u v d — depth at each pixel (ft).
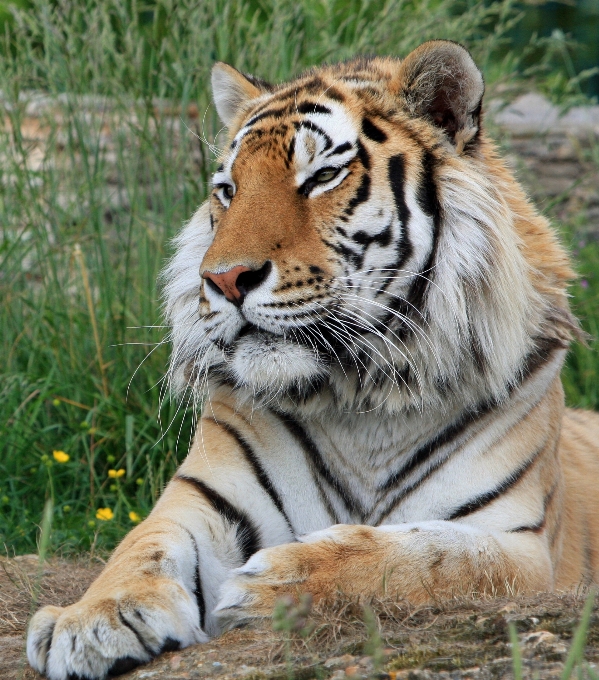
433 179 21.16
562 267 22.99
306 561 18.21
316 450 22.15
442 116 21.76
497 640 16.15
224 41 36.73
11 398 33.45
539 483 21.79
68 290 37.50
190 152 36.83
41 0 37.24
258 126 21.97
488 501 20.99
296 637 17.06
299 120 21.30
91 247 37.45
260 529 21.90
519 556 19.62
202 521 21.13
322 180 20.83
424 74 21.42
